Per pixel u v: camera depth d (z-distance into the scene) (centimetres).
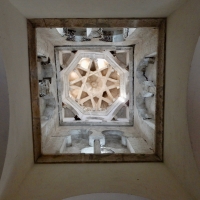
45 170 284
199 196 204
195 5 206
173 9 256
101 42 505
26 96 273
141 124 501
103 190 238
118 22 295
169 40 279
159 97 308
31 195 228
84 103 886
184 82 230
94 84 929
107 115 688
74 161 306
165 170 282
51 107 545
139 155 319
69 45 532
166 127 294
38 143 314
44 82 473
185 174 233
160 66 302
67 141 528
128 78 602
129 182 255
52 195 229
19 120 243
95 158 312
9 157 213
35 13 264
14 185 227
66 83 679
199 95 208
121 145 533
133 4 243
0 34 194
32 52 292
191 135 215
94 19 288
